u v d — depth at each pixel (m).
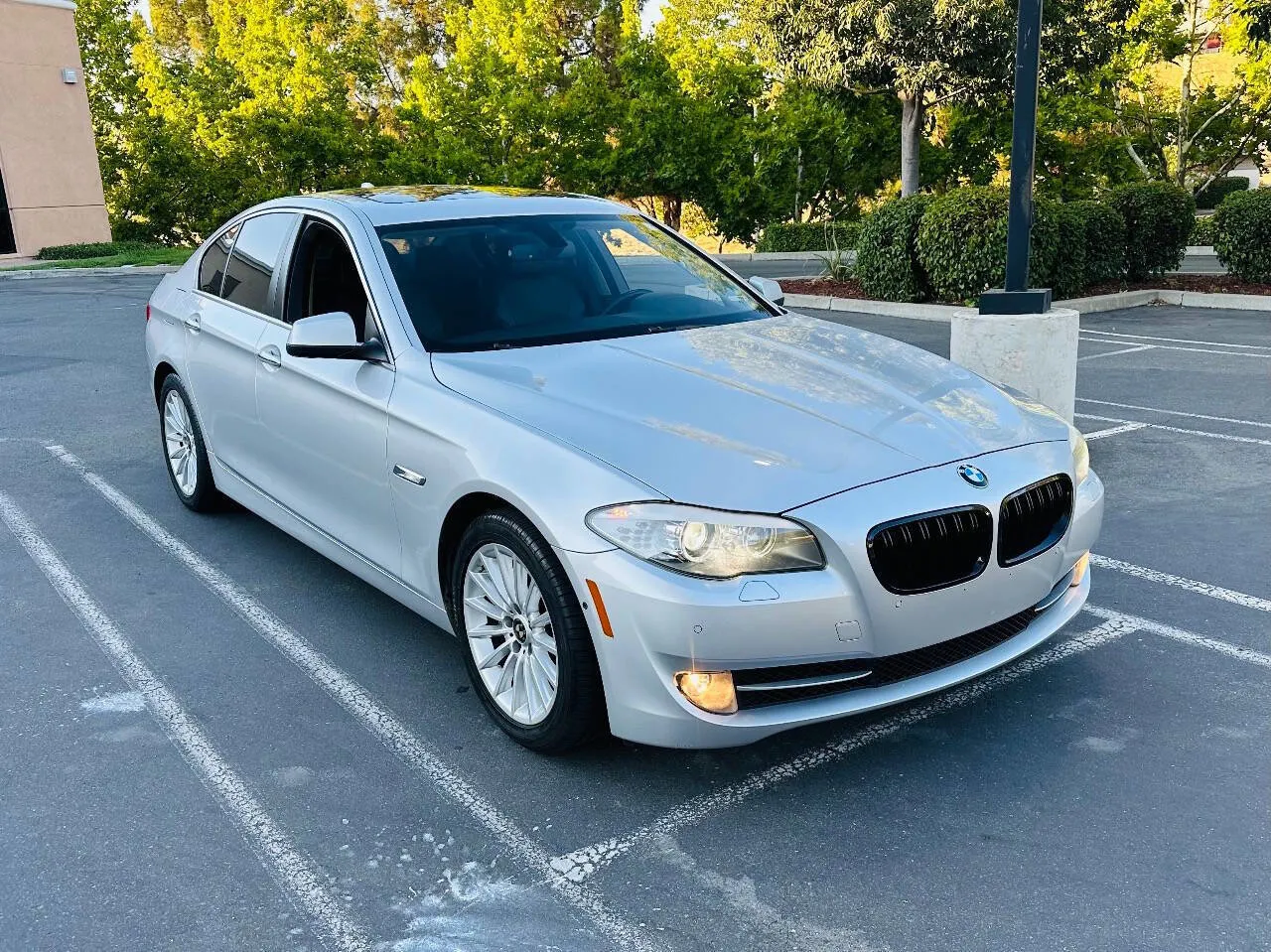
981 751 3.26
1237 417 7.14
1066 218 12.55
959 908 2.57
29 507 5.88
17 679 3.89
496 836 2.92
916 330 11.57
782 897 2.63
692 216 36.38
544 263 4.28
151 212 31.34
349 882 2.74
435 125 30.34
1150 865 2.71
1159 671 3.71
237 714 3.62
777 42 22.94
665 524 2.81
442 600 3.57
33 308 15.07
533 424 3.20
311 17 44.50
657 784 3.15
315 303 4.35
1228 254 13.53
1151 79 27.31
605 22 40.56
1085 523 3.43
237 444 4.90
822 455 3.02
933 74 21.23
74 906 2.66
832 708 2.91
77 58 25.56
